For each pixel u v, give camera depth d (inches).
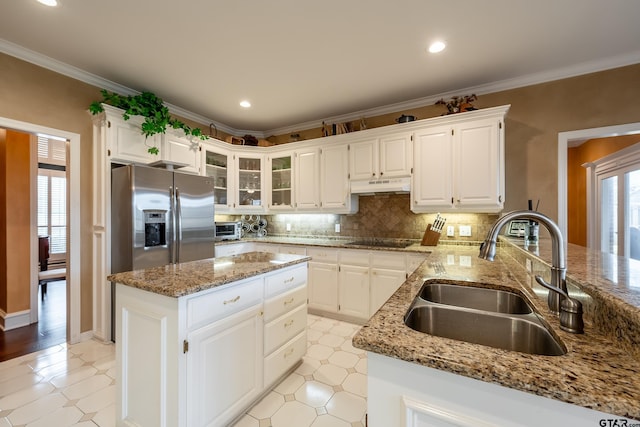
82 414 65.6
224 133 169.8
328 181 141.3
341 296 125.3
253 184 167.6
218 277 58.8
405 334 31.9
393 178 123.6
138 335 55.2
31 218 119.5
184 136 132.6
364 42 87.4
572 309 31.9
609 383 22.1
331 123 154.9
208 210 125.7
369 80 111.4
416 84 114.7
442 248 114.7
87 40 86.5
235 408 60.9
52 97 98.5
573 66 100.3
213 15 75.5
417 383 28.3
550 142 105.7
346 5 72.1
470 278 60.6
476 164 107.8
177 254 111.7
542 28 80.7
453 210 113.4
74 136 103.4
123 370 57.1
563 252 37.3
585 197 167.8
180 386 49.7
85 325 105.0
